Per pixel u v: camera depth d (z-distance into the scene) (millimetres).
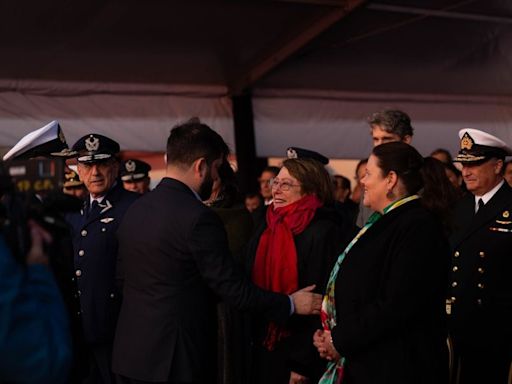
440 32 5766
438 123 7605
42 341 1589
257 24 5379
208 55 5922
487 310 3086
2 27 4938
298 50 5719
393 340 2229
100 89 6309
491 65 6637
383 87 7223
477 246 3178
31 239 1727
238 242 3260
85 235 3133
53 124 2617
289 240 2793
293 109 7062
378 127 3340
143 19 5039
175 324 2217
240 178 6648
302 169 2908
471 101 7738
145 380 2207
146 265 2264
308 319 2691
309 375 2672
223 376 2971
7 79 5949
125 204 3229
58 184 2008
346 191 6605
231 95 6734
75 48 5453
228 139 6777
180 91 6602
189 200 2273
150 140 6500
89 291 3076
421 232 2217
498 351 3064
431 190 2350
